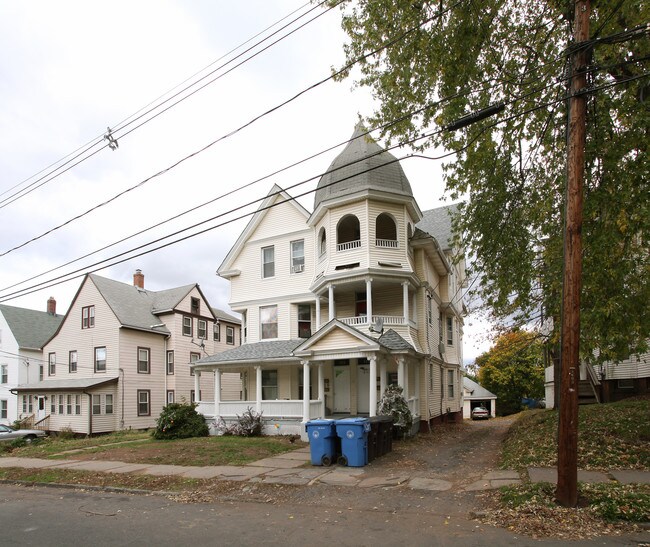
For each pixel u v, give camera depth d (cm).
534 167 1208
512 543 619
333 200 1986
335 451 1234
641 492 763
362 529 706
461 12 1034
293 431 1880
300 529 719
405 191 1986
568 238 760
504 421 3162
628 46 970
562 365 753
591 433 1176
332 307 1972
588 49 782
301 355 1795
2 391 3544
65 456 1572
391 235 2130
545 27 1131
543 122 1152
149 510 876
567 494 729
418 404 1991
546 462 1013
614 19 952
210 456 1382
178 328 3366
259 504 888
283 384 2239
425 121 1168
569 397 741
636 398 1694
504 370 4491
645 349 998
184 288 3569
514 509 741
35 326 3784
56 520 827
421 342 2059
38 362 3603
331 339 1753
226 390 3678
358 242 1958
